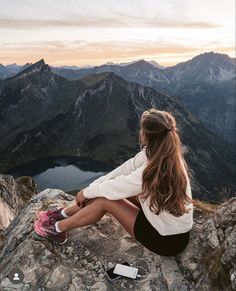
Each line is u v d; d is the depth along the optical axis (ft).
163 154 4.10
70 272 5.01
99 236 5.82
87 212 5.01
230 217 5.23
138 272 5.08
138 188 4.55
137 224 4.79
